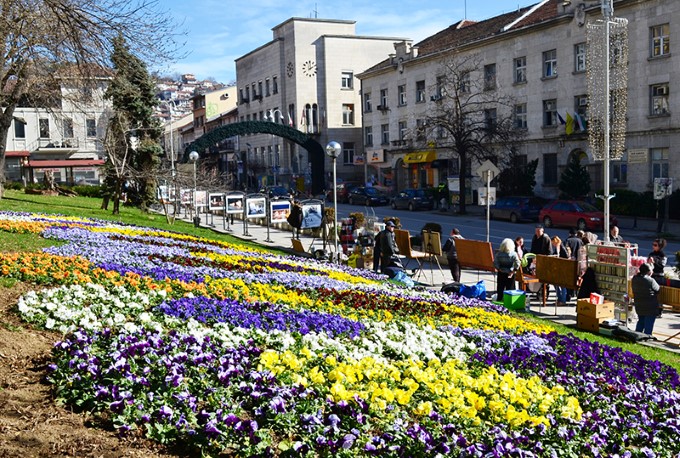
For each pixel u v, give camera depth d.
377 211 51.00
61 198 44.06
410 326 10.52
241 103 97.06
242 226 37.53
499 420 6.41
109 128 34.97
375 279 17.67
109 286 10.91
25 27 14.57
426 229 24.61
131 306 9.34
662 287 14.03
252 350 7.20
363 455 5.36
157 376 6.32
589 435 6.66
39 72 22.36
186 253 17.39
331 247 26.30
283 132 63.59
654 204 39.12
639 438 6.96
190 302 9.79
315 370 6.51
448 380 7.37
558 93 47.06
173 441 5.45
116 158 34.53
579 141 45.59
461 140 46.66
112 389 5.88
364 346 8.60
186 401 5.75
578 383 8.52
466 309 13.53
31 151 65.88
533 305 17.23
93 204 41.19
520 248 19.17
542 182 48.81
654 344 13.21
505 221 42.00
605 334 13.74
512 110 50.56
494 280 20.45
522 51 49.75
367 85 70.88
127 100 42.19
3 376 6.53
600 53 22.03
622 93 25.14
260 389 6.14
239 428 5.33
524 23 50.06
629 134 41.56
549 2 52.81
